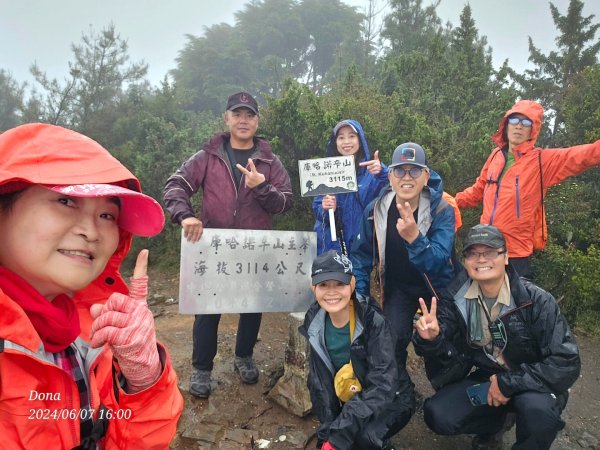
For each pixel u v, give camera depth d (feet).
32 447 3.26
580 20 46.85
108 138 41.50
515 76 49.88
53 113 47.47
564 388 7.82
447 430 8.63
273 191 10.04
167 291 20.01
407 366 12.89
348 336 8.45
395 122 18.10
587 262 15.84
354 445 8.20
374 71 55.67
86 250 3.33
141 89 52.34
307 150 19.11
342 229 11.62
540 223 11.98
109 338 3.28
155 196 27.37
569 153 11.09
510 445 9.70
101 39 50.29
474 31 33.86
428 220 9.56
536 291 8.09
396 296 10.68
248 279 10.47
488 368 8.85
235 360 11.71
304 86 20.35
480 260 8.07
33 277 3.31
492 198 12.16
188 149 28.63
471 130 18.65
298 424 9.97
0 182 2.88
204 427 9.70
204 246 10.20
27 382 3.23
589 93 24.13
